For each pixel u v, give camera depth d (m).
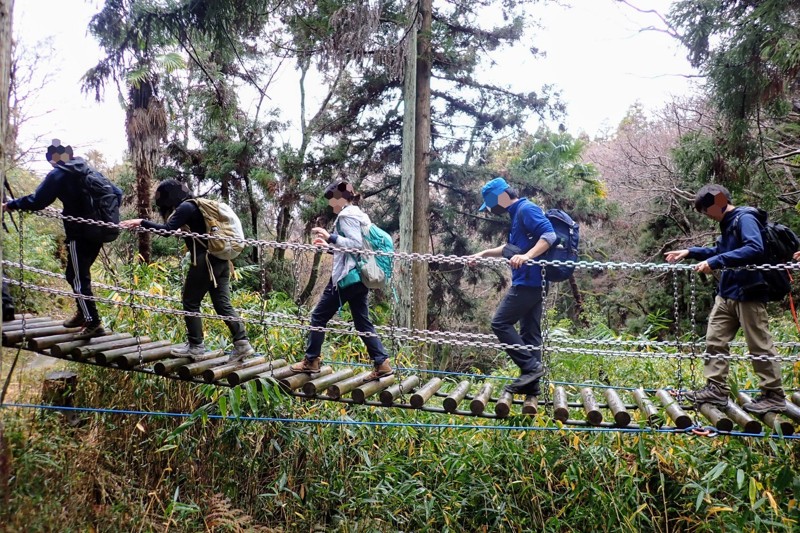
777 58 7.32
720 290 4.28
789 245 4.07
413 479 5.01
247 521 4.60
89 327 4.77
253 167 14.36
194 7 7.10
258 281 13.84
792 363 5.23
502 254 4.75
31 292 8.88
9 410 4.35
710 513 4.66
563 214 4.57
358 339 6.62
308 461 5.17
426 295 12.78
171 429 5.20
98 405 5.35
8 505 3.34
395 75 11.12
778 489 4.06
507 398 4.41
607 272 18.67
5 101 3.13
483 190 4.73
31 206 4.43
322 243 4.42
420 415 5.75
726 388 4.19
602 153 19.91
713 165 8.78
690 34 8.54
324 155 14.66
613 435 4.99
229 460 5.12
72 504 3.80
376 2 10.48
